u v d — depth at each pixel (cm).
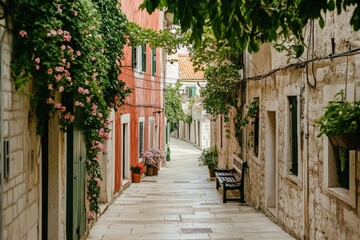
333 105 559
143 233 973
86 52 629
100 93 772
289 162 950
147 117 2269
